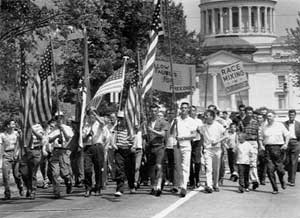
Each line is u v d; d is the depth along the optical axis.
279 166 15.82
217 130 15.05
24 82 15.39
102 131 14.88
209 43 116.44
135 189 15.61
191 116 16.34
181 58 54.81
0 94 22.12
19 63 19.27
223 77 23.95
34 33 19.30
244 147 15.10
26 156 14.76
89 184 14.80
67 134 15.11
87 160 14.72
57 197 14.64
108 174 19.88
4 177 15.15
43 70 14.61
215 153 15.08
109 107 25.73
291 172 17.20
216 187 15.30
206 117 15.10
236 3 121.12
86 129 14.77
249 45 113.50
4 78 20.08
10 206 13.44
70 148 15.07
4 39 18.83
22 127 14.73
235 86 23.78
